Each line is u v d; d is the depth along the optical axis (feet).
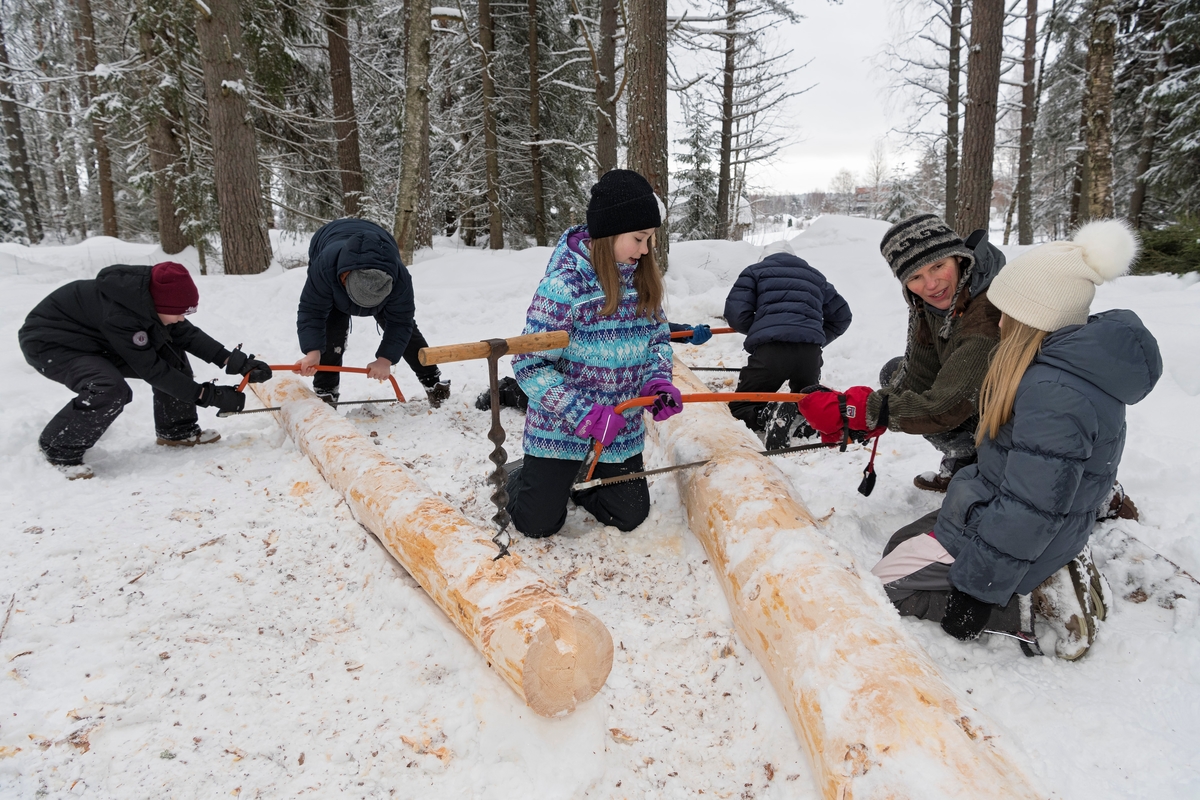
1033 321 6.23
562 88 55.72
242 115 32.14
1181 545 8.23
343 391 16.63
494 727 6.16
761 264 13.17
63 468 11.26
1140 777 5.47
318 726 6.32
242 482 11.27
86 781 5.66
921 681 5.41
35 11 69.51
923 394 7.78
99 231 97.81
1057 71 59.93
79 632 7.33
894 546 8.04
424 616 7.56
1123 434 6.32
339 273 12.66
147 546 9.02
